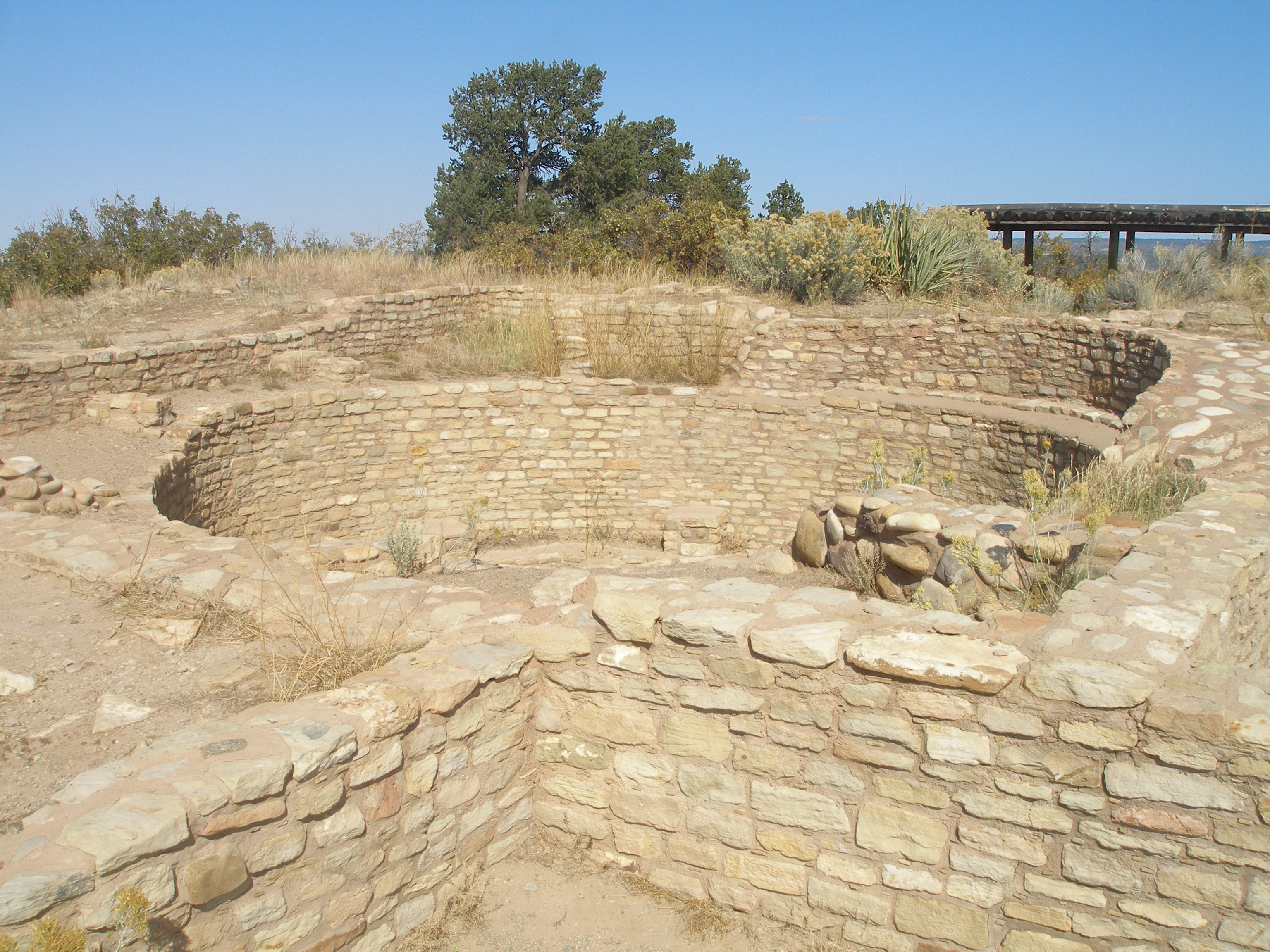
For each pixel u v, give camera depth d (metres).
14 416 9.02
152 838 2.47
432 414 10.86
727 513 10.81
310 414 10.38
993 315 11.16
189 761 2.79
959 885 3.22
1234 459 6.74
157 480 8.23
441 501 11.05
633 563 8.05
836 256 13.83
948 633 3.34
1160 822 2.87
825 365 11.98
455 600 4.63
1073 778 2.98
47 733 3.46
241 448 9.98
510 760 3.86
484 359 13.11
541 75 33.09
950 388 11.30
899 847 3.30
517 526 11.19
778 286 14.51
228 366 11.44
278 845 2.85
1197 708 2.77
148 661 4.04
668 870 3.78
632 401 10.97
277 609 4.48
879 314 12.59
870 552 4.99
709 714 3.60
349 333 13.29
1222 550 4.25
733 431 10.94
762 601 3.80
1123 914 2.97
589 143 33.69
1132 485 6.17
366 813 3.15
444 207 33.25
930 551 4.62
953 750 3.15
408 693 3.32
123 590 4.73
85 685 3.82
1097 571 4.18
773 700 3.46
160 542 5.51
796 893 3.53
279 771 2.79
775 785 3.51
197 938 2.64
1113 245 17.53
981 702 3.09
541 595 4.50
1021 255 15.03
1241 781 2.74
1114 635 3.21
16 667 3.95
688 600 3.83
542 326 12.98
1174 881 2.89
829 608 3.69
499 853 3.88
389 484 10.88
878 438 10.52
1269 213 14.96
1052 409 9.75
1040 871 3.08
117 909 2.30
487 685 3.66
